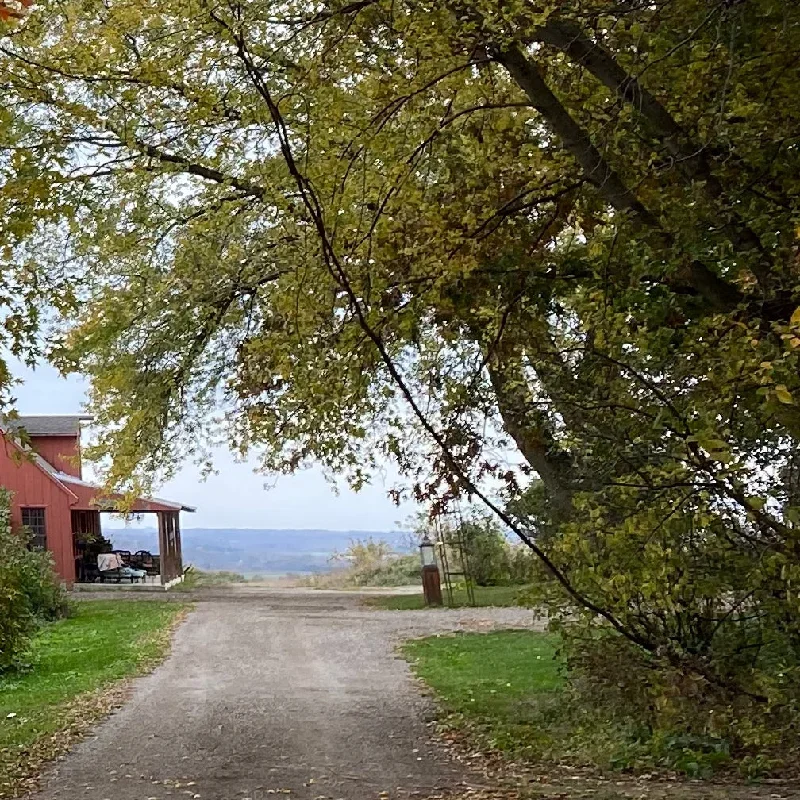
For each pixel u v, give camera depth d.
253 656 16.56
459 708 10.94
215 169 11.02
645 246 7.36
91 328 13.68
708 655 7.46
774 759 7.41
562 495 8.32
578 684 9.60
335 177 7.79
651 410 7.02
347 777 7.70
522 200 8.78
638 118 7.25
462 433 7.91
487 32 6.96
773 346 5.84
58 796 7.25
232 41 7.18
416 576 36.91
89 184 9.64
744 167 7.13
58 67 8.20
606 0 6.74
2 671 14.67
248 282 12.91
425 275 8.30
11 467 30.72
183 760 8.52
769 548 6.80
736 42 6.81
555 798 6.55
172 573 35.22
